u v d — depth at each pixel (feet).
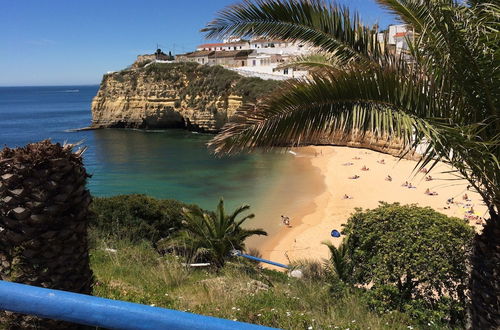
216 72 215.92
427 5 12.76
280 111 13.15
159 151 166.91
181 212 38.27
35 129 255.09
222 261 35.09
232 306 17.34
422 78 13.52
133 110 235.81
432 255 22.99
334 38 16.02
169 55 296.92
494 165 13.60
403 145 13.12
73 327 10.89
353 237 26.96
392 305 23.00
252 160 143.33
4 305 3.73
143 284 19.77
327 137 13.87
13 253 10.69
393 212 26.04
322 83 12.94
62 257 11.10
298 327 15.96
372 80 13.08
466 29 12.48
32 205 10.52
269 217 79.51
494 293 14.93
